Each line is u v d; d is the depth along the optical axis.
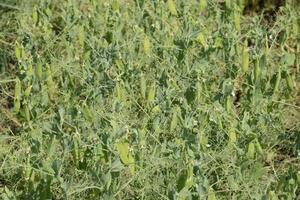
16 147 7.33
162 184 6.42
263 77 7.28
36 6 8.48
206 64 7.59
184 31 7.75
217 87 7.63
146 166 6.48
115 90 7.23
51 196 6.18
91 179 6.06
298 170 6.89
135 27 7.92
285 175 6.60
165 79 7.27
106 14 8.13
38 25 8.42
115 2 8.17
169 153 6.69
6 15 8.96
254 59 7.40
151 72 7.76
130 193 6.54
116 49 7.46
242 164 6.52
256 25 8.27
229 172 6.64
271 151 7.13
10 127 7.77
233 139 6.53
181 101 7.05
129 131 6.71
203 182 5.98
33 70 7.57
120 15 8.16
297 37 8.29
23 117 7.10
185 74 7.39
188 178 5.94
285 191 6.32
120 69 7.46
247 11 9.55
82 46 7.70
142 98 7.38
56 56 8.29
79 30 7.66
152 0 8.30
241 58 7.54
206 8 8.95
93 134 6.33
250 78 7.21
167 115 7.04
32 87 7.25
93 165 6.22
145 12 8.45
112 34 7.89
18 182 6.54
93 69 7.38
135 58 7.80
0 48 8.51
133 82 7.55
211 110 6.94
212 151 6.72
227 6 8.16
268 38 8.38
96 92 7.12
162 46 7.67
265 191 6.27
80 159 6.26
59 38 8.35
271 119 7.05
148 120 7.13
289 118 7.62
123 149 5.95
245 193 6.45
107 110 7.25
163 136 6.90
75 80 7.91
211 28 8.43
